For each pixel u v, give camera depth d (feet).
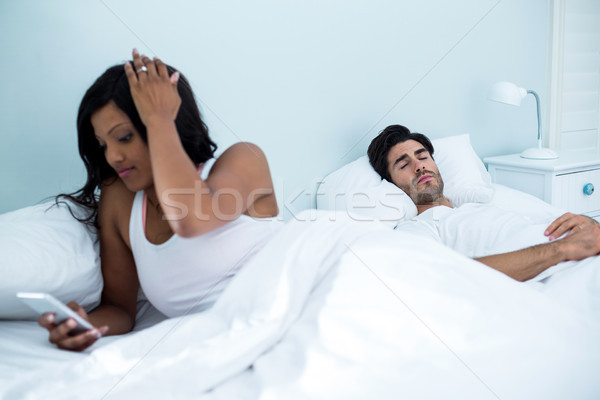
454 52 7.69
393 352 2.64
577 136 9.15
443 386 2.58
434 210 5.56
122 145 3.51
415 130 7.64
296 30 6.53
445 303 2.92
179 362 2.67
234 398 2.52
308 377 2.44
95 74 5.58
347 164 7.06
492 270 3.30
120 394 2.50
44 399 2.51
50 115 5.48
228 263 3.75
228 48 6.19
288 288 3.00
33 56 5.33
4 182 5.43
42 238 3.80
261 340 2.77
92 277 3.93
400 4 7.14
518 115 8.54
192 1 5.91
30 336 3.46
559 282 3.91
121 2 5.60
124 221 3.94
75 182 5.66
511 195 6.67
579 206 7.59
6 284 3.51
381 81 7.22
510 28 8.13
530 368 2.77
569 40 8.61
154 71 3.19
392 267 3.12
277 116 6.62
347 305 2.83
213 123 6.28
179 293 3.82
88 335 3.20
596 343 2.99
